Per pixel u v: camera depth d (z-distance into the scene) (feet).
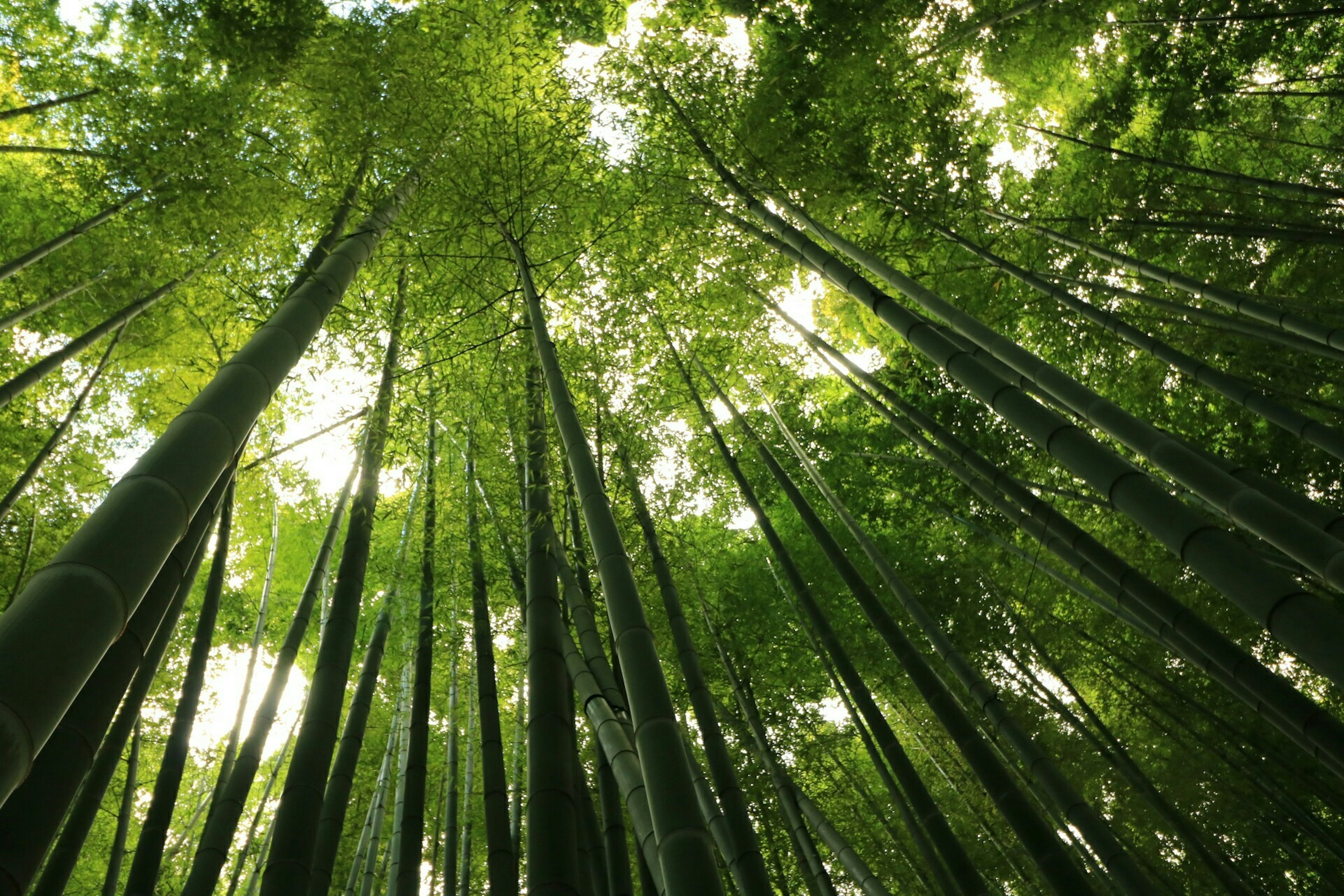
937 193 21.52
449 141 16.79
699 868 6.00
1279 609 7.06
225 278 21.44
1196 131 24.32
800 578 18.85
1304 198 21.63
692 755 13.03
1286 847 23.26
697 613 24.98
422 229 17.11
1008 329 25.61
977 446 25.61
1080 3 23.00
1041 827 12.41
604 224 20.47
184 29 19.56
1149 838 26.22
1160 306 20.40
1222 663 11.21
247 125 19.33
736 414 23.44
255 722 14.24
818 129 22.07
